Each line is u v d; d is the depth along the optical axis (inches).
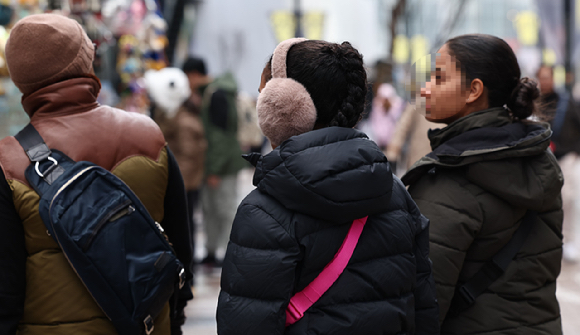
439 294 71.3
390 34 661.3
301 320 56.1
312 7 765.9
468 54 75.5
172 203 77.2
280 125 58.8
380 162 57.6
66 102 68.0
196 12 697.0
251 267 55.4
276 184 55.7
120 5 222.4
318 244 56.1
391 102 297.7
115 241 62.5
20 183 63.5
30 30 66.4
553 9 630.5
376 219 60.0
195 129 202.4
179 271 67.7
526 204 71.2
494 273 73.3
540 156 73.7
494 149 70.4
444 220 72.2
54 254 64.1
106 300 62.3
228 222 225.1
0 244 62.5
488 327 72.8
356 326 56.4
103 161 67.9
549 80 237.9
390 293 59.2
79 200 62.3
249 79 721.6
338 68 58.9
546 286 76.6
